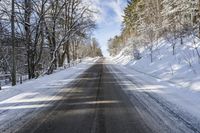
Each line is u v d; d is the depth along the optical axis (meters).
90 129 6.57
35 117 7.85
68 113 8.29
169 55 25.61
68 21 34.81
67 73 25.45
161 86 13.85
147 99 10.34
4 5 23.52
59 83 16.61
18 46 27.56
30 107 9.27
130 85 14.76
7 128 6.77
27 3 24.34
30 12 24.78
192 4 24.31
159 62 25.55
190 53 21.45
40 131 6.49
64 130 6.53
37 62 27.00
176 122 7.00
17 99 10.93
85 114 8.13
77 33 34.94
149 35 39.22
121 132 6.29
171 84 14.47
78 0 34.81
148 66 27.41
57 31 32.09
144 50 40.03
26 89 14.02
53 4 28.27
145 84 14.95
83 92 12.57
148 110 8.46
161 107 8.81
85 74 23.56
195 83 13.41
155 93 11.70
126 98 10.70
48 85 15.61
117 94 11.77
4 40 26.39
